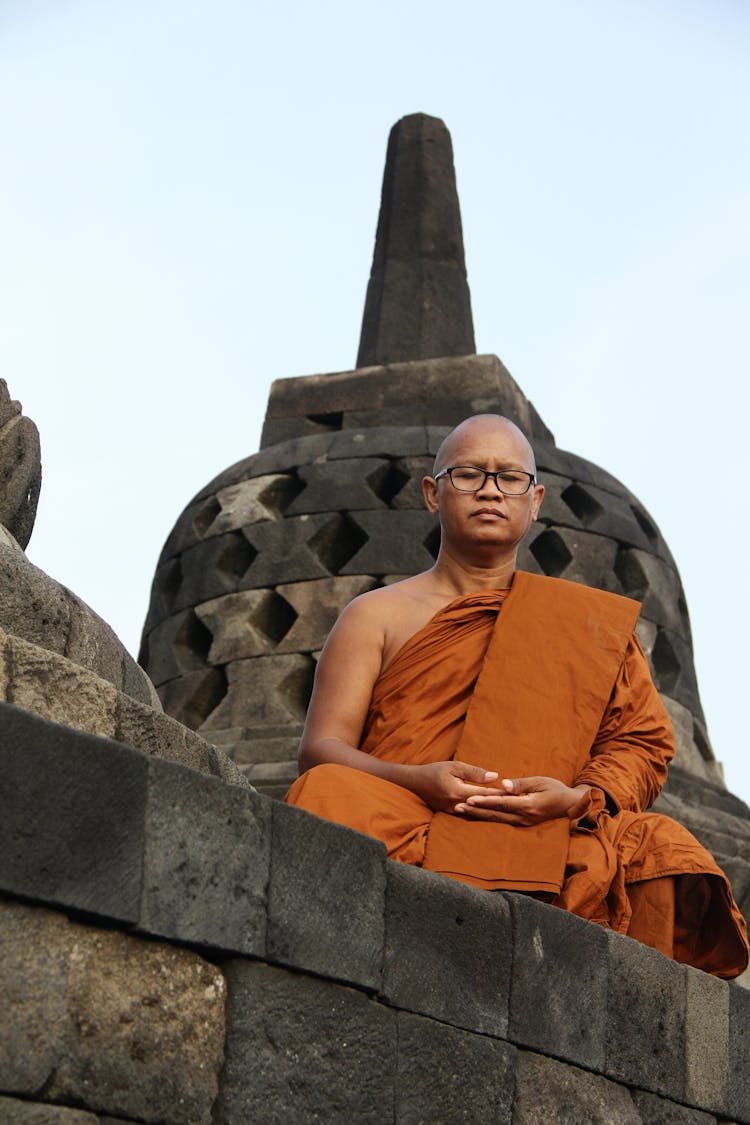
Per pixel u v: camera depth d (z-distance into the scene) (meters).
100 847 5.16
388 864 6.15
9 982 4.90
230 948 5.48
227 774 6.79
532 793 7.20
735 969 7.77
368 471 14.74
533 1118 6.40
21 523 7.76
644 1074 6.99
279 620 14.59
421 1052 6.04
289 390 15.98
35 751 5.04
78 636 6.59
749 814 14.27
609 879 7.29
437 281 17.25
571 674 7.73
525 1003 6.50
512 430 8.40
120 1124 5.09
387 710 7.71
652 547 15.36
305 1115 5.58
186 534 15.36
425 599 8.08
